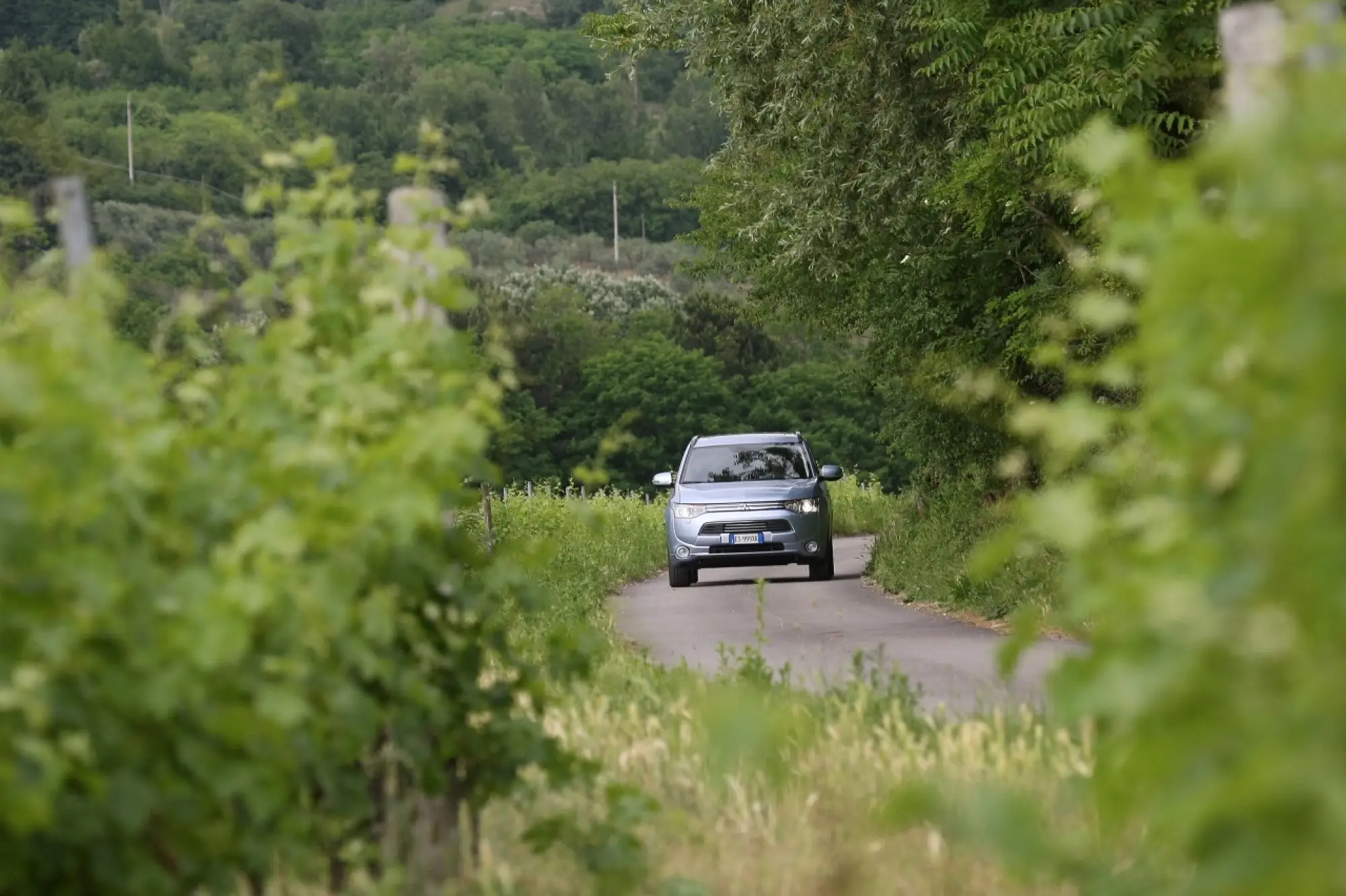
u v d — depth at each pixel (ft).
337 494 48.19
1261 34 27.76
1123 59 201.67
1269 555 23.58
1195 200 28.78
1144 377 32.91
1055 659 27.99
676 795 71.51
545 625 173.27
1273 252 23.34
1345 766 21.01
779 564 314.96
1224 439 27.25
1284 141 24.31
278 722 41.24
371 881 53.88
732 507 305.32
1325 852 20.71
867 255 299.17
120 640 39.52
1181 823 23.00
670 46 315.78
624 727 85.25
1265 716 22.52
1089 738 69.21
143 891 40.57
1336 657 22.12
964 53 226.38
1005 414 261.03
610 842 56.70
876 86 279.49
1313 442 22.27
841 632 207.51
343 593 45.34
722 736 24.41
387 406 53.88
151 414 47.34
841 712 84.07
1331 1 26.73
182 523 45.98
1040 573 224.33
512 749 57.00
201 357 55.93
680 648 189.26
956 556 269.85
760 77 295.28
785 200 296.92
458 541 57.72
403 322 55.98
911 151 279.08
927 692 127.54
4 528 36.58
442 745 55.26
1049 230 240.94
